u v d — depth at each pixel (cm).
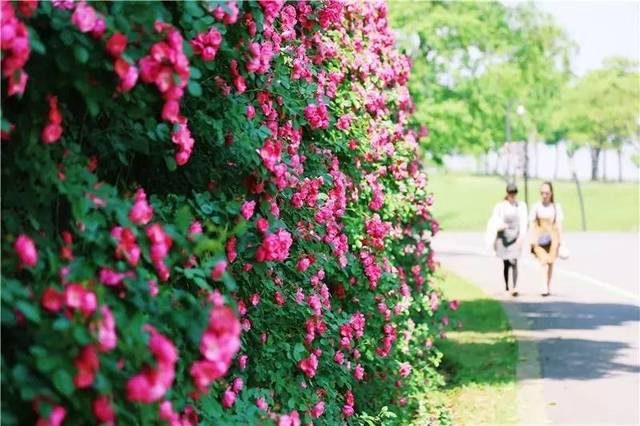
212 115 632
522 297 2489
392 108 1364
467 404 1298
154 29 470
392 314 1118
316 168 884
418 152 1533
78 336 399
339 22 1069
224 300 518
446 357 1622
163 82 470
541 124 8788
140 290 462
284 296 769
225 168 656
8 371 410
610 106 8312
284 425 656
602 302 2383
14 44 414
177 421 481
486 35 2986
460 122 2972
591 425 1192
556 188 9894
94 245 470
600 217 8188
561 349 1717
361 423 962
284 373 775
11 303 411
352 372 977
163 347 419
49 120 461
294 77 800
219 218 607
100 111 516
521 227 2512
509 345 1738
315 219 833
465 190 9469
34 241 463
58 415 401
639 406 1292
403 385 1172
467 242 4981
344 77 1090
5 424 396
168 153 561
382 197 1130
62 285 426
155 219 550
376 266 1022
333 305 943
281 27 781
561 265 3438
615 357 1644
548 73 3700
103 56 460
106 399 410
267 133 663
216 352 451
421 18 2877
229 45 627
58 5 457
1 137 444
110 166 575
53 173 463
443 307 1587
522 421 1213
